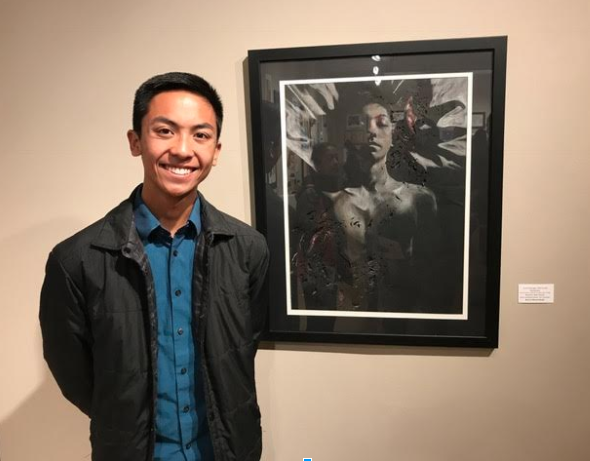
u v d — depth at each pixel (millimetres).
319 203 1286
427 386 1354
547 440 1340
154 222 942
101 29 1310
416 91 1214
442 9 1212
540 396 1325
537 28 1193
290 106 1257
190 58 1297
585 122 1213
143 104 873
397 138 1235
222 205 1342
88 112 1343
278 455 1428
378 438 1391
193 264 970
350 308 1317
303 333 1339
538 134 1228
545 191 1245
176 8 1284
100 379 919
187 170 882
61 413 1478
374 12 1230
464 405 1351
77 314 928
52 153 1367
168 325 958
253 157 1283
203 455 1005
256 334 1210
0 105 1356
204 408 1000
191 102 865
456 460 1376
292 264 1320
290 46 1268
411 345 1309
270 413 1414
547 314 1293
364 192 1267
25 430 1493
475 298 1273
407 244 1271
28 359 1461
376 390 1371
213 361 960
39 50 1330
